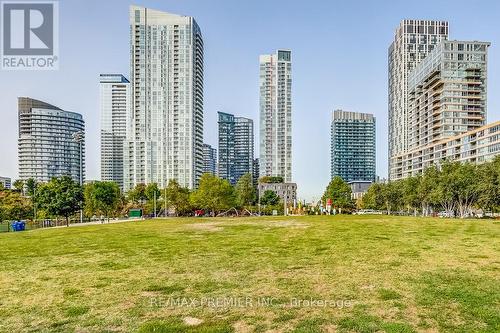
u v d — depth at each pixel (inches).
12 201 3179.1
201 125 7101.4
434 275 478.6
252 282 462.6
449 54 6141.7
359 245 764.6
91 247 828.6
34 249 818.8
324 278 475.5
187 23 6604.3
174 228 1368.1
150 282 471.2
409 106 7746.1
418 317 331.3
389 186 4160.9
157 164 6560.0
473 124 6048.2
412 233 991.6
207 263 591.2
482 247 709.9
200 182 3597.4
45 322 335.3
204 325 319.6
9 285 472.1
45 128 6604.3
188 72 6599.4
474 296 386.0
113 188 3671.3
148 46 6589.6
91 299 401.7
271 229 1214.9
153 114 6589.6
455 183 2556.6
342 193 4212.6
